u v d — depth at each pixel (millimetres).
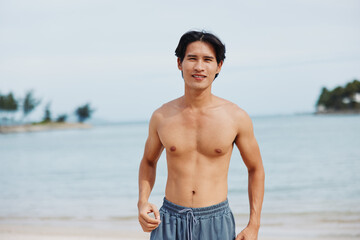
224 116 2568
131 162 21578
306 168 15375
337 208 8023
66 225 7145
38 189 12883
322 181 12008
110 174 16609
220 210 2588
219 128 2541
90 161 23078
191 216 2549
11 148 40344
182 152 2586
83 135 71438
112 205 9328
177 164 2617
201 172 2574
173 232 2580
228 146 2566
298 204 8625
